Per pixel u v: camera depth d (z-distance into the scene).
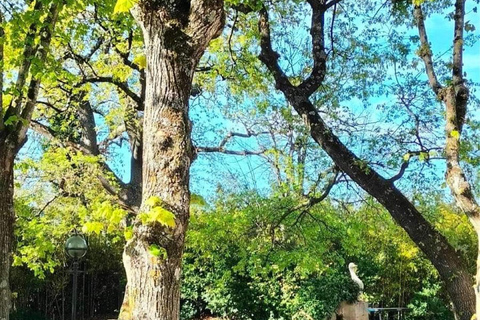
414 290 16.69
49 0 6.88
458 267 9.09
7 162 6.70
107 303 19.52
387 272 16.66
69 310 18.42
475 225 7.96
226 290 15.93
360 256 16.17
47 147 14.95
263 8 11.62
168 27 4.81
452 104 8.84
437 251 9.20
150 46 4.88
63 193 13.20
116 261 19.22
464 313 8.88
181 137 4.66
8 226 6.68
